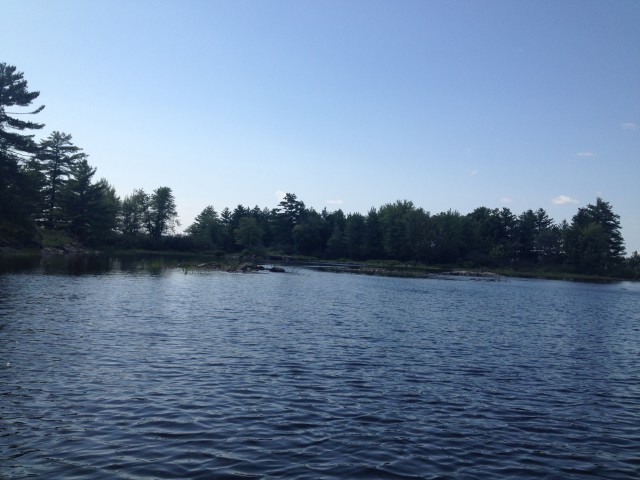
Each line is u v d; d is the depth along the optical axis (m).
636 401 15.45
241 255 129.25
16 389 13.50
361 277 75.88
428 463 10.26
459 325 29.73
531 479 9.80
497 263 132.62
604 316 39.31
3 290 33.78
